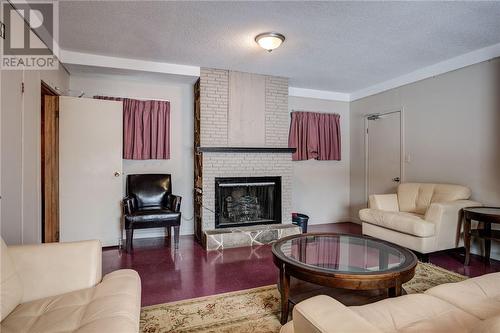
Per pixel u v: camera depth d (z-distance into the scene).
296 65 3.99
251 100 4.33
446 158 3.84
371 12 2.56
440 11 2.55
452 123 3.76
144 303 2.23
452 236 3.24
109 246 3.80
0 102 2.09
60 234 3.57
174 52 3.53
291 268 1.85
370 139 5.12
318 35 3.03
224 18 2.69
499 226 3.27
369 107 5.14
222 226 4.05
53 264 1.53
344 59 3.75
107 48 3.42
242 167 4.20
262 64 3.96
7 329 1.18
